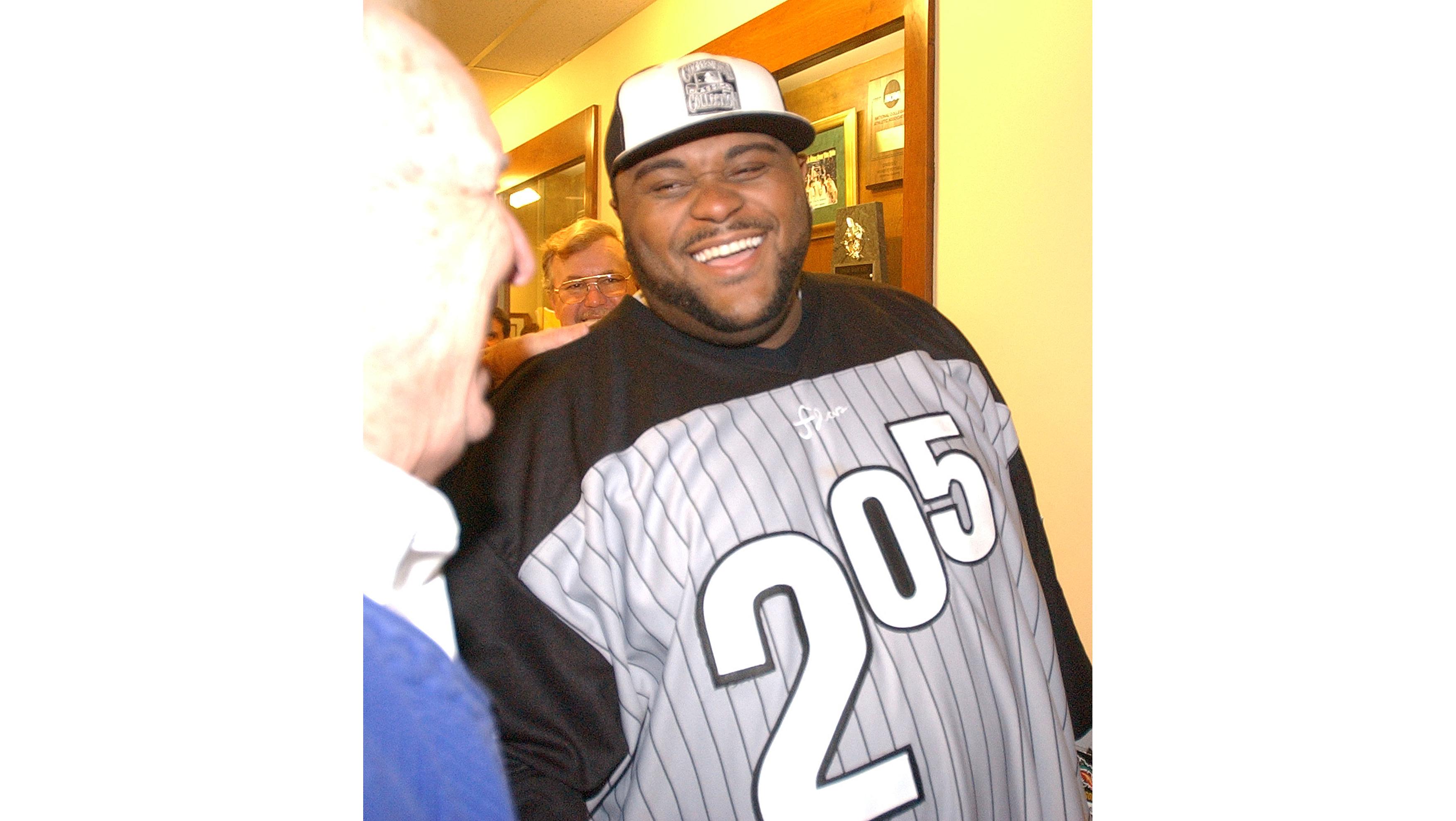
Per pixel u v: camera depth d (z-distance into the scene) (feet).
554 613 2.50
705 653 2.50
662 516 2.61
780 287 2.87
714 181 2.78
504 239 1.19
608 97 10.51
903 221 6.72
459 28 10.29
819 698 2.52
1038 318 5.81
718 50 8.45
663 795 2.45
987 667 2.79
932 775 2.58
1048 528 5.81
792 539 2.65
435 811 1.04
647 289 2.94
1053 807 2.82
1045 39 5.70
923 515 2.87
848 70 7.36
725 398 2.84
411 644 1.09
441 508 1.22
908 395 3.11
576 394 2.80
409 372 1.11
